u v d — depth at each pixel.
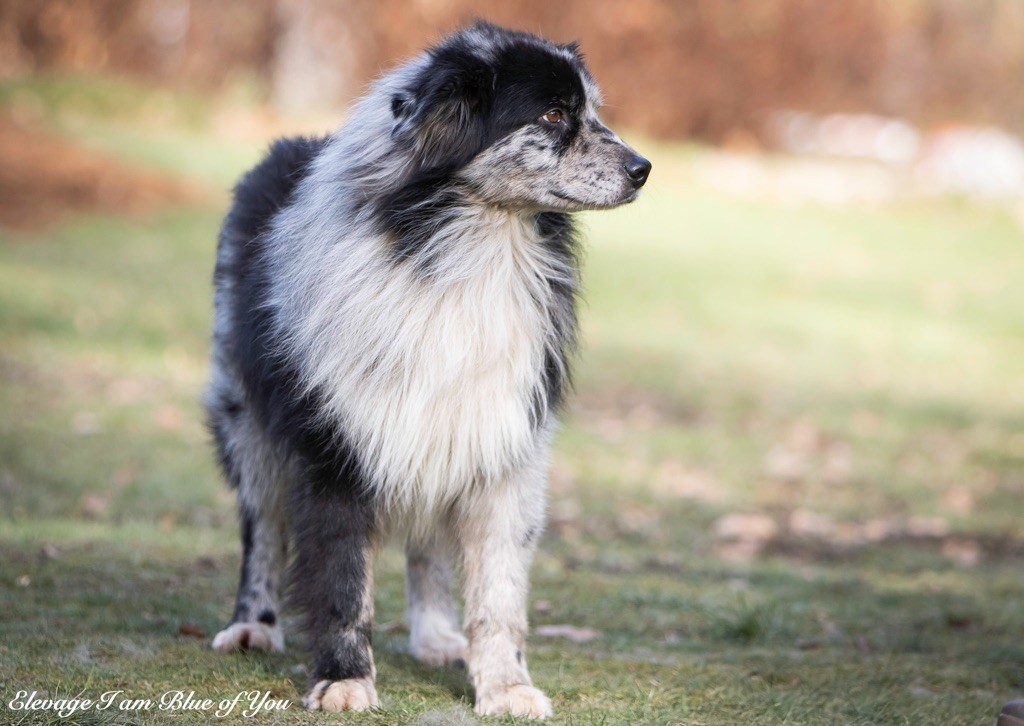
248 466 7.07
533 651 7.25
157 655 6.58
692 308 24.36
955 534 12.16
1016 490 14.09
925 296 27.44
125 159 28.41
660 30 40.44
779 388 18.95
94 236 23.55
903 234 33.44
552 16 38.53
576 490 12.91
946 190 37.94
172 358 17.16
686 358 20.50
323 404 6.09
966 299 27.45
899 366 21.33
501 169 6.30
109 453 12.70
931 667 7.21
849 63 44.00
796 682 6.82
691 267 27.48
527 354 6.29
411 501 6.30
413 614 7.16
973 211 36.50
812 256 30.00
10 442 12.61
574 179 6.41
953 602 9.26
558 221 6.70
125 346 17.39
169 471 12.32
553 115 6.41
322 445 6.11
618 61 40.16
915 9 45.19
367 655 6.08
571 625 8.09
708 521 12.12
